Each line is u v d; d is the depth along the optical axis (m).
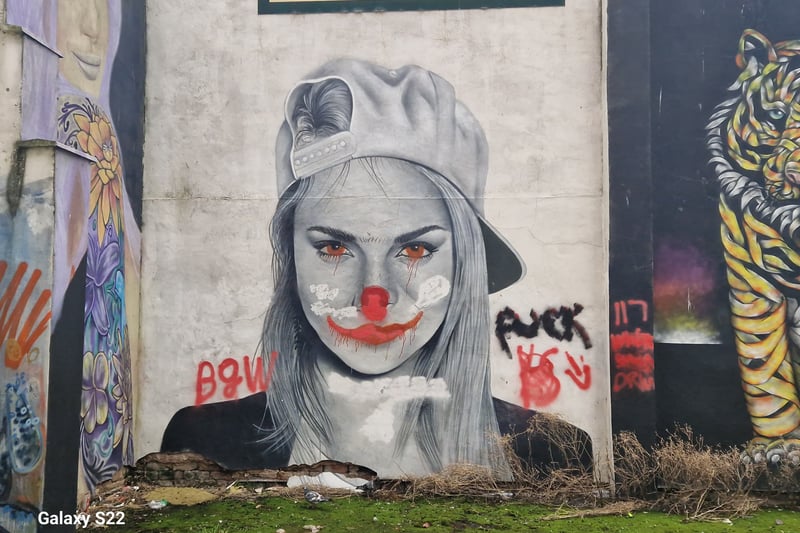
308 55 7.13
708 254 6.71
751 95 6.73
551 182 6.92
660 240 6.77
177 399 7.04
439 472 6.82
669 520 5.93
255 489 6.82
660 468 6.38
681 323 6.70
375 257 7.00
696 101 6.81
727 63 6.79
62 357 4.55
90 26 6.08
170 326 7.09
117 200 6.55
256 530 5.59
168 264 7.12
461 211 6.98
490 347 6.89
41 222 4.45
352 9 7.12
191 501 6.44
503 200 6.95
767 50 6.73
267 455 6.96
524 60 6.99
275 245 7.07
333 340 6.99
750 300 6.64
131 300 6.89
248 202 7.11
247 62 7.16
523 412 6.82
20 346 4.41
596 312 6.80
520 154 6.96
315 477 6.91
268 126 7.13
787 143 6.66
